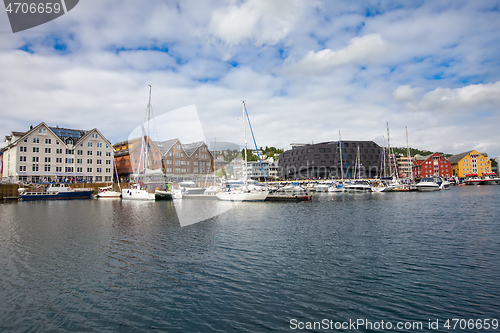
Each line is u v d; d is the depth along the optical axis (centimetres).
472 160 15100
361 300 983
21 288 1085
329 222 2589
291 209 3822
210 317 884
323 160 13100
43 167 7062
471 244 1675
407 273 1219
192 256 1484
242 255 1498
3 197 6012
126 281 1155
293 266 1323
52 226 2431
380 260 1398
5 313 901
